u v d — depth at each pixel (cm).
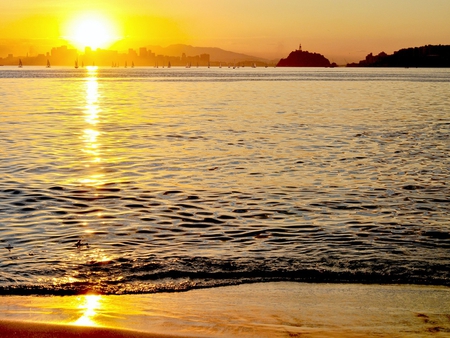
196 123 4881
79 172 2658
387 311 1101
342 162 2952
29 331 919
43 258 1455
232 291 1223
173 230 1744
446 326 1028
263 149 3391
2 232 1698
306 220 1859
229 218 1886
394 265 1398
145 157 3098
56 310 1079
